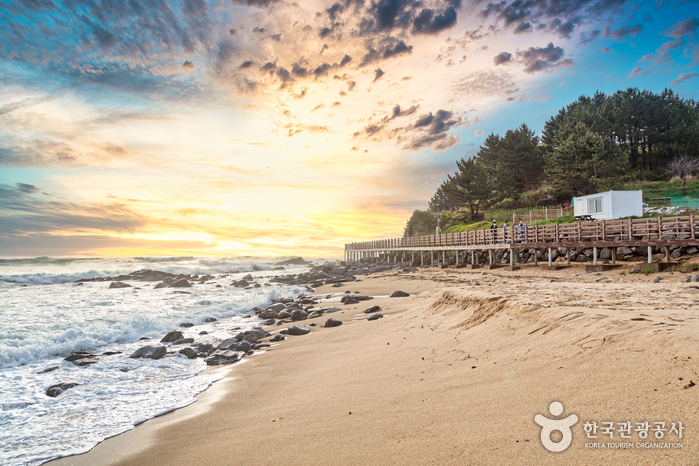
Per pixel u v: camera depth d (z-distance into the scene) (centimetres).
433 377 620
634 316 611
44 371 941
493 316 881
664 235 2203
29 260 6344
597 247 2530
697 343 439
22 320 1633
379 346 938
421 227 8088
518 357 609
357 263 7081
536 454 346
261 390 738
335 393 635
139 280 4319
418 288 2403
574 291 1206
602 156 4778
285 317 1738
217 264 7244
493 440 384
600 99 7375
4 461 498
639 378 418
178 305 2191
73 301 2375
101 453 512
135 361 1028
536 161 6762
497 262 3641
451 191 6431
